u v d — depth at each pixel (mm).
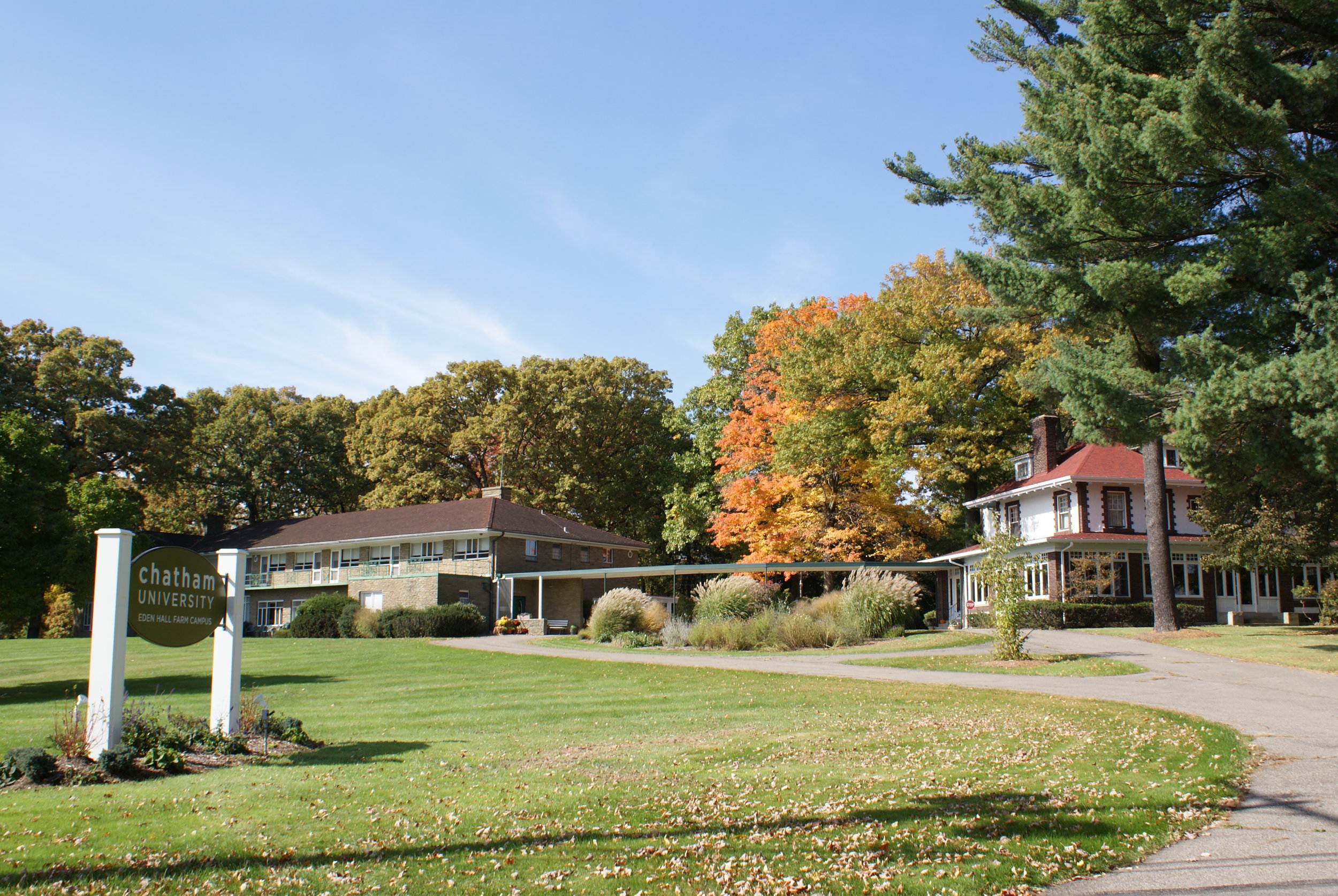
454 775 10281
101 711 10562
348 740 13227
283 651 31203
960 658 24781
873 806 8477
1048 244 21609
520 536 50469
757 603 33844
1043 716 14391
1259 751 10859
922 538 46312
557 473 59156
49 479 22656
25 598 21484
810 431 40562
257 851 7125
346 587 53406
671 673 23172
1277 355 18188
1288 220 18359
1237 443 17625
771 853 7055
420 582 48188
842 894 6145
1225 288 18281
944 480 45000
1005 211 22266
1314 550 27141
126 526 27031
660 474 59969
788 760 11258
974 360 42062
